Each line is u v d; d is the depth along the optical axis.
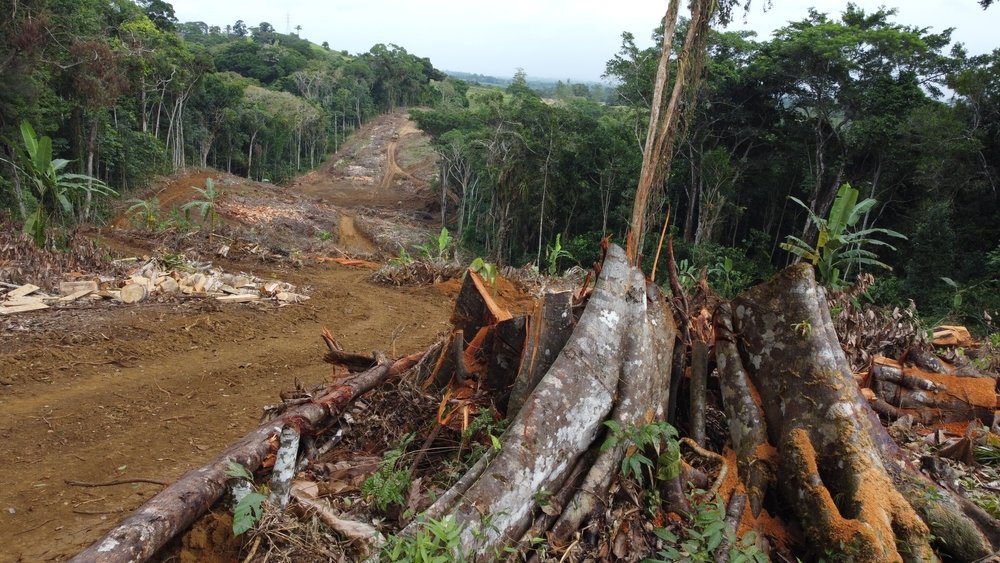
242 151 67.69
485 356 4.48
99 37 27.95
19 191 22.62
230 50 97.81
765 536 3.21
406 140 89.06
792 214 33.84
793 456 3.31
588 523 3.18
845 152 28.53
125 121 39.44
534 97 38.66
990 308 18.55
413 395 4.46
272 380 7.57
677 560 2.91
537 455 3.21
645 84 31.62
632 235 4.13
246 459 3.56
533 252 40.38
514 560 2.94
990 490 3.85
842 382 3.48
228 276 12.37
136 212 32.31
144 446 5.48
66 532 4.05
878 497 3.08
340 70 98.00
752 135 31.98
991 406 4.64
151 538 2.89
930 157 24.97
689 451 3.72
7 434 5.44
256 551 3.08
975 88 25.00
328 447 4.18
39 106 25.62
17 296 9.54
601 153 35.25
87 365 7.29
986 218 24.91
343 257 21.11
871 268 27.34
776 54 29.20
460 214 50.12
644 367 3.63
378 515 3.46
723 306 3.96
